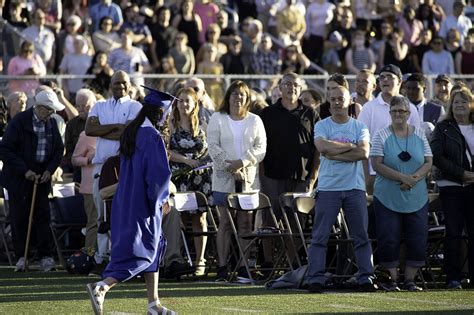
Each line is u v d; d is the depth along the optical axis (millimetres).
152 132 20578
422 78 31719
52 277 28766
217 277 28375
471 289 26312
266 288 26156
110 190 26875
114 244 20516
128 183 20594
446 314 21359
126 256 20359
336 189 25641
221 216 28562
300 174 29719
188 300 23703
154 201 20422
